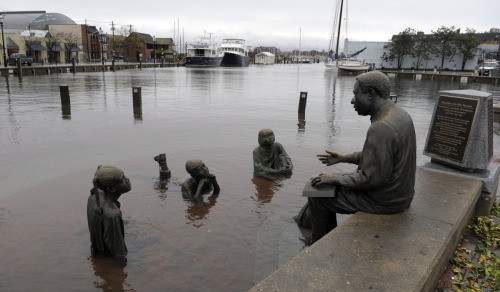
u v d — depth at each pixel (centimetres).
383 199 341
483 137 459
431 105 1850
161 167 609
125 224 454
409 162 337
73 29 7338
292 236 428
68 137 945
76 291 330
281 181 620
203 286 337
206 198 543
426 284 258
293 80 3753
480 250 379
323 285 242
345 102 1850
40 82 2753
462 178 453
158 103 1664
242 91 2359
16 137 940
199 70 5744
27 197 540
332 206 365
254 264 371
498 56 7044
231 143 895
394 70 6175
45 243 409
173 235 430
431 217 344
